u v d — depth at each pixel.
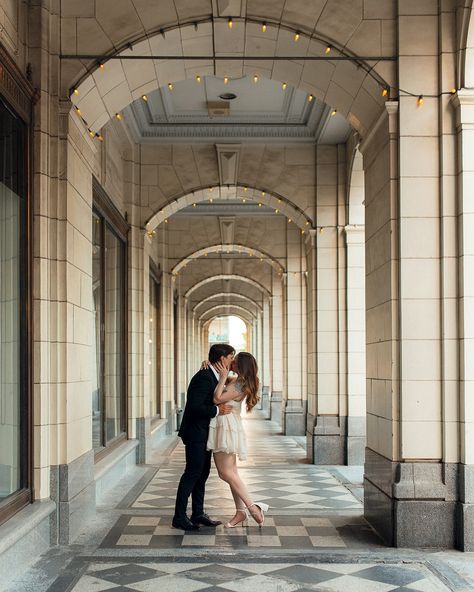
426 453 5.33
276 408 19.19
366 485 6.11
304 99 9.49
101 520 6.05
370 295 6.21
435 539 5.18
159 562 4.77
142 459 10.10
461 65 5.43
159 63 6.14
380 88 5.64
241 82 8.95
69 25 5.65
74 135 5.70
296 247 15.30
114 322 9.20
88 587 4.23
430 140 5.52
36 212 5.25
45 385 5.21
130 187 10.37
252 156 10.66
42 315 5.21
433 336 5.41
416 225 5.46
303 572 4.56
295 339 15.16
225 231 15.31
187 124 10.33
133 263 10.32
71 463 5.39
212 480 8.45
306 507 6.70
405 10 5.61
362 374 10.17
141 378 10.24
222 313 33.50
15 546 4.43
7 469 4.69
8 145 4.78
